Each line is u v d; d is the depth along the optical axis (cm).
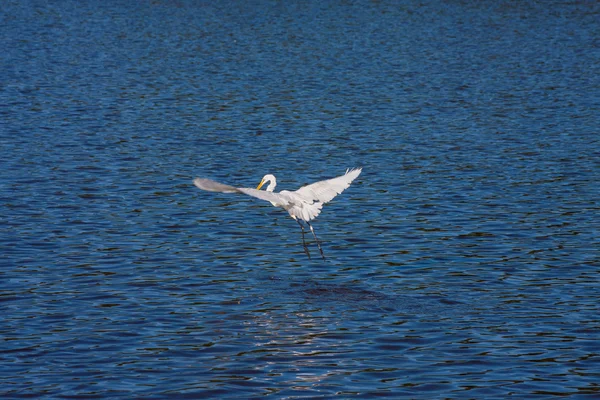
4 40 6594
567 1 9350
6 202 2633
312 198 1498
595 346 1620
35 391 1422
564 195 2780
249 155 3359
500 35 7156
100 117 4022
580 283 1983
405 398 1405
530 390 1436
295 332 1691
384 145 3541
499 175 3050
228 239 2342
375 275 2053
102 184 2886
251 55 6066
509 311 1812
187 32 7150
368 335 1678
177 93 4681
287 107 4338
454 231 2408
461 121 4028
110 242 2284
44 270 2050
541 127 3888
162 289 1939
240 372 1503
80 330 1691
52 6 8788
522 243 2294
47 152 3322
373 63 5781
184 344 1627
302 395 1412
